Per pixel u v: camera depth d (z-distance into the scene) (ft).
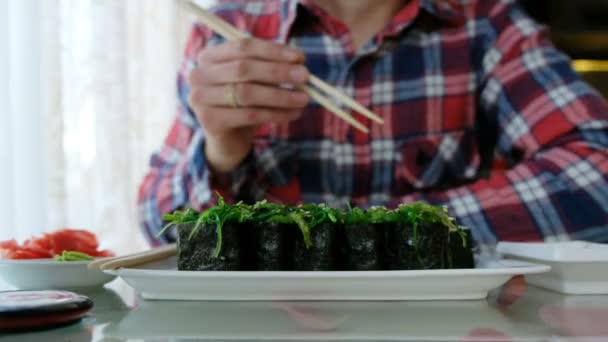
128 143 6.02
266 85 3.31
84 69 5.84
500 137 4.11
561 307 2.26
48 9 5.37
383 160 4.04
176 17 6.95
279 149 4.00
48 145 5.36
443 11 4.16
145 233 3.85
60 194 5.40
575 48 6.73
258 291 2.31
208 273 2.27
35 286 2.55
